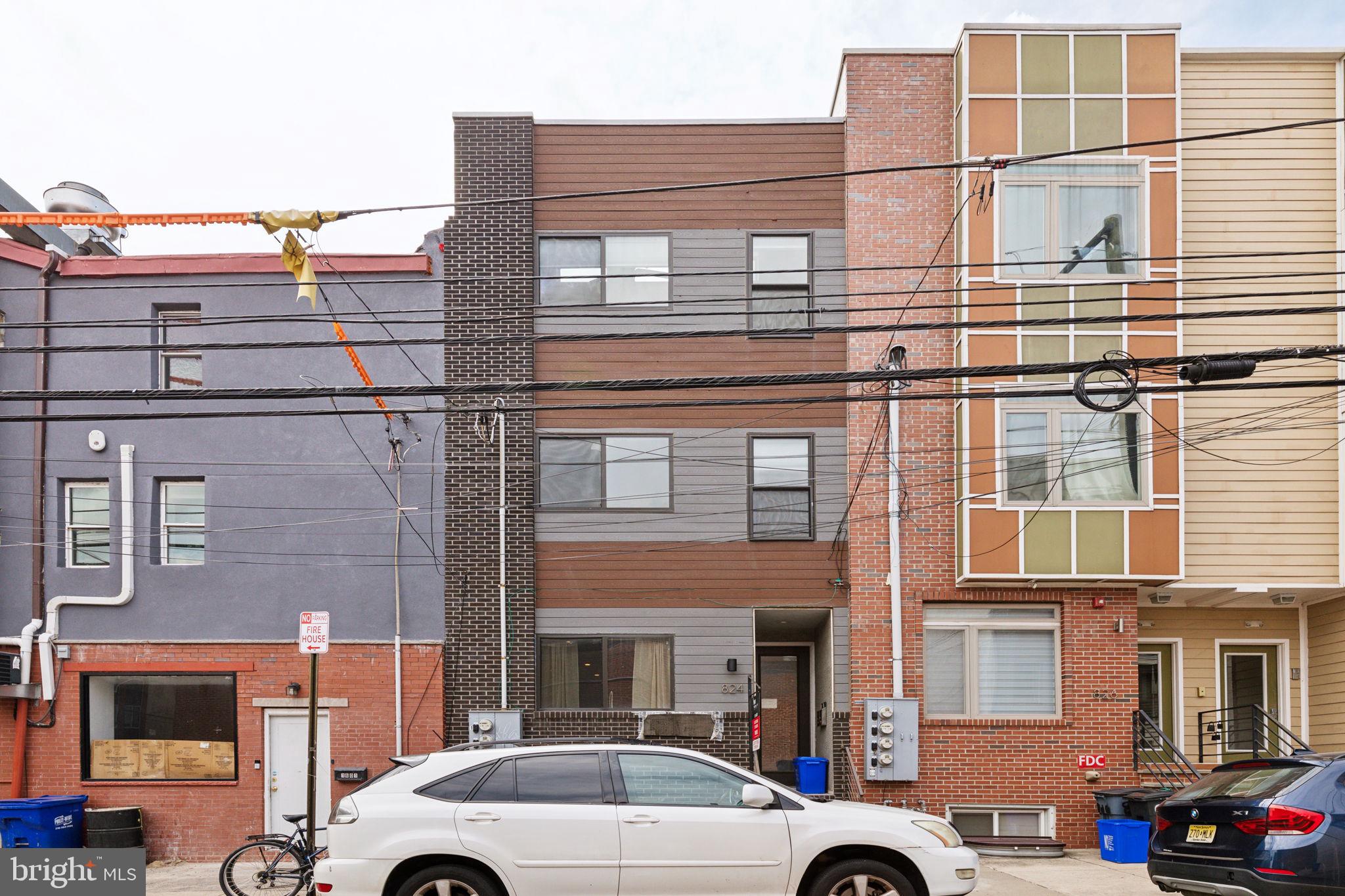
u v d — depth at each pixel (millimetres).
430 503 15969
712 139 16734
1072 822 15438
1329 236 16141
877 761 15102
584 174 16656
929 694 15867
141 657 15578
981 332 15422
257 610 15727
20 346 15352
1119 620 15789
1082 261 15078
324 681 15578
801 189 16641
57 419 9828
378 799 8484
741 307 16469
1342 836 8602
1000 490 15297
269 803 15398
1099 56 15727
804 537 16156
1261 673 17250
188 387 16234
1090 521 15227
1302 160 16281
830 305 16422
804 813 8625
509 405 16188
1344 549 15727
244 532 15875
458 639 15727
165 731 15617
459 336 16281
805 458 16328
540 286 16422
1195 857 9242
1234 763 9875
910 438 16109
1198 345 15836
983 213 15578
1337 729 16203
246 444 16047
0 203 18375
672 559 16125
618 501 16234
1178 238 15461
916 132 16547
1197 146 16281
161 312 16438
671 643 16016
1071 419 15375
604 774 8664
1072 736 15586
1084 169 15570
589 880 8320
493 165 16594
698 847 8406
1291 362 15938
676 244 16562
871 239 16375
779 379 9906
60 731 15422
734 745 15750
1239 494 15891
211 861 15180
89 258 16266
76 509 16047
